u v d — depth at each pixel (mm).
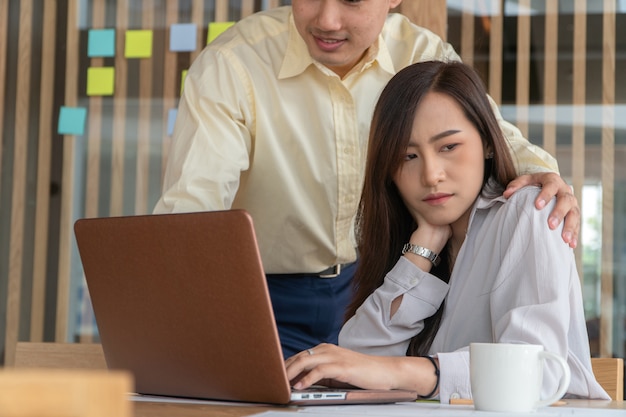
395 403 1513
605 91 3646
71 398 453
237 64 2576
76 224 1593
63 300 3988
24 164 4043
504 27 3721
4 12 4059
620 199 3609
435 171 1799
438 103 1808
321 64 2561
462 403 1523
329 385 1641
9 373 468
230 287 1378
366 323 1910
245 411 1262
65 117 4016
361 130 2682
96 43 4012
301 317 2764
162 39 3965
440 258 1955
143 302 1515
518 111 3703
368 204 1967
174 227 1427
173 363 1510
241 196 2713
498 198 1823
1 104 4055
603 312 3559
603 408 1458
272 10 2715
